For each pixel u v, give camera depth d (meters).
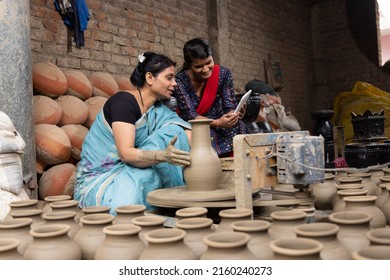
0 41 2.98
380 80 9.59
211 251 1.36
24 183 3.03
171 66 2.69
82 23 4.45
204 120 2.20
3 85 2.99
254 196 2.14
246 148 1.89
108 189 2.45
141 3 5.61
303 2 9.95
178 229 1.51
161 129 2.65
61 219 1.88
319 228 1.43
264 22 8.44
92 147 2.69
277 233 1.58
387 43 13.78
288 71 9.25
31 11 4.30
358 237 1.50
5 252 1.44
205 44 3.06
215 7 6.95
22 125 3.07
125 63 5.35
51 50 4.48
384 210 1.98
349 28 9.91
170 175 2.64
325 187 2.46
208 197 2.03
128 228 1.61
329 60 10.20
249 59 7.93
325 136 4.65
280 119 6.07
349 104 7.64
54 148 3.57
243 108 3.52
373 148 4.13
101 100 4.33
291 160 1.92
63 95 4.11
